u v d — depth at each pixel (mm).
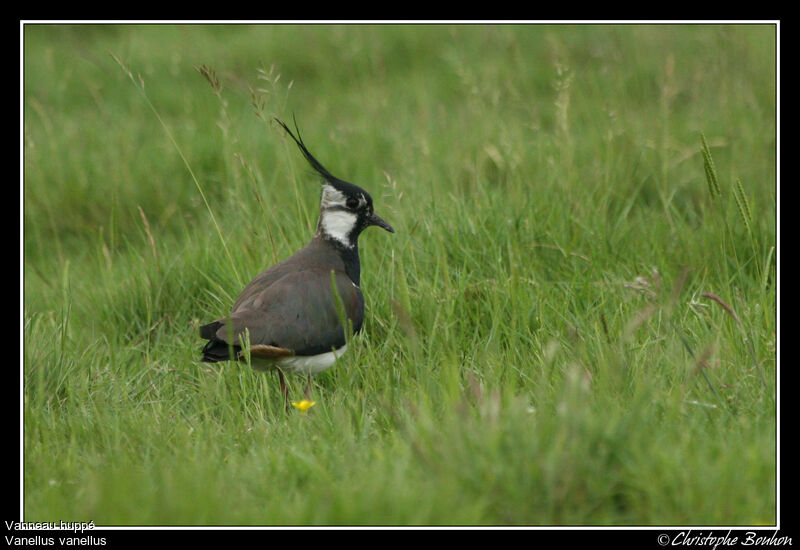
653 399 8070
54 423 8969
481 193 13344
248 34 23984
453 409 7715
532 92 18453
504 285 10930
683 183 14164
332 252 10938
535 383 8922
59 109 20203
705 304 10273
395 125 17922
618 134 15125
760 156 15188
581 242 12227
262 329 9719
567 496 6586
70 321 12164
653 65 19531
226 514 6695
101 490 7055
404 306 10273
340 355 10227
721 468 6730
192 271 12445
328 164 16172
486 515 6594
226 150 14758
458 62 18219
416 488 6719
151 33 24406
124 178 16031
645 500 6637
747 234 11688
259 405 9484
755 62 18688
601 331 9727
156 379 10344
